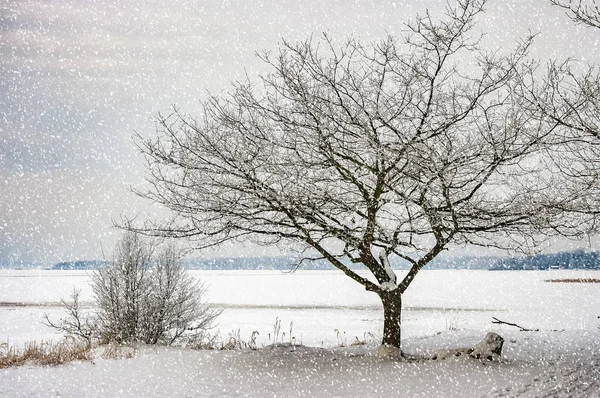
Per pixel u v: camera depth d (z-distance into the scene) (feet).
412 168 31.27
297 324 82.38
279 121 33.24
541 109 29.55
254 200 33.27
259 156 32.48
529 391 24.81
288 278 306.14
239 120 33.65
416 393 25.49
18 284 244.22
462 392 25.32
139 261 47.88
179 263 48.55
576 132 29.94
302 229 34.32
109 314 46.93
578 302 126.21
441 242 35.35
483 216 32.99
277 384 28.30
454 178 33.14
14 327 78.33
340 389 26.86
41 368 33.88
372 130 32.89
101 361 36.24
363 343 49.62
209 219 33.24
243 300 141.08
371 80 33.27
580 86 29.66
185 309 48.29
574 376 28.30
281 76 33.73
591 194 29.68
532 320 82.33
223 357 37.14
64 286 219.82
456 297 148.87
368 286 36.73
